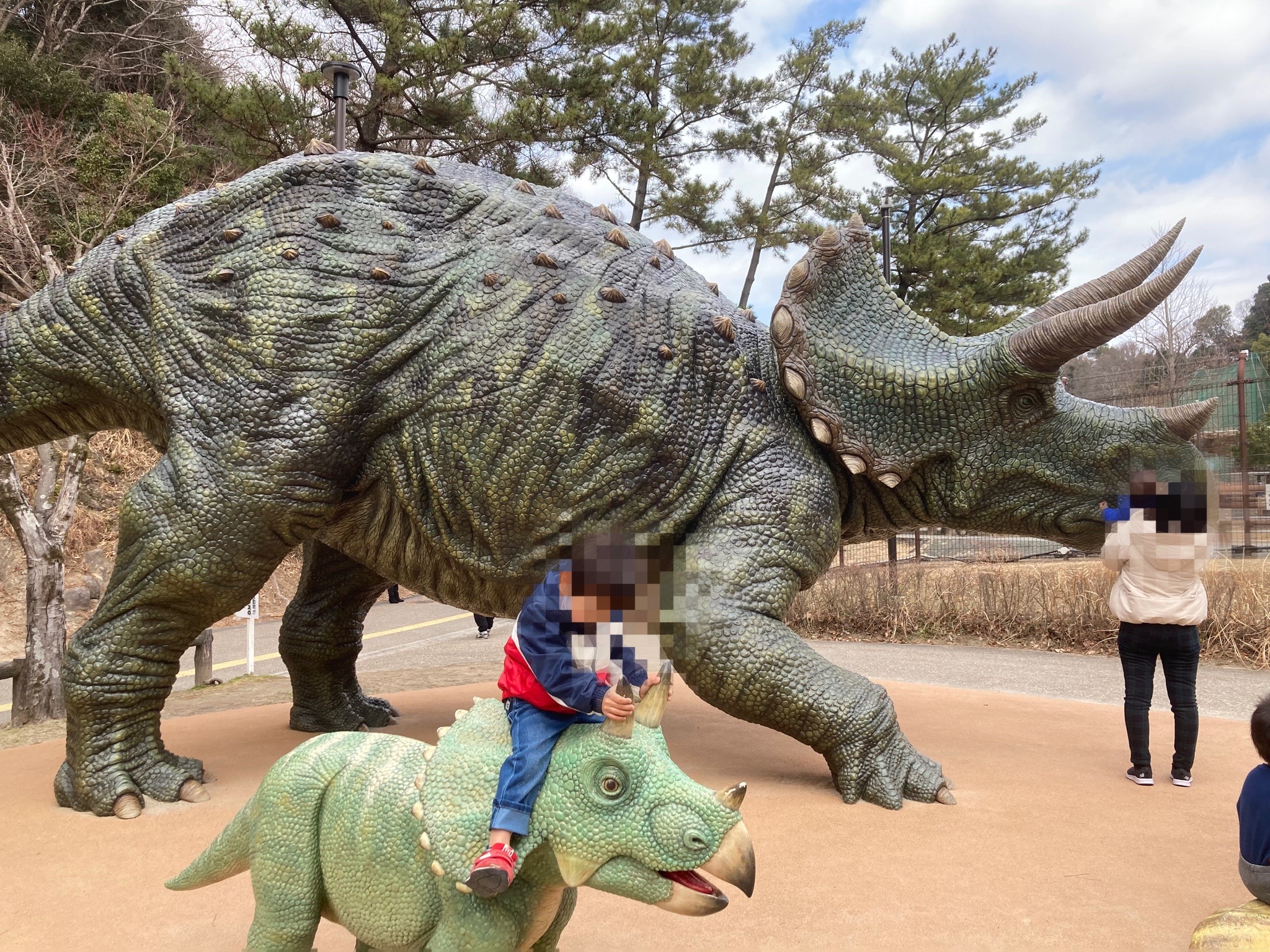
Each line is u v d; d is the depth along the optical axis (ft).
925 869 12.71
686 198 75.31
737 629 15.80
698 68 75.36
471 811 7.50
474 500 16.70
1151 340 113.70
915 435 17.10
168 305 16.81
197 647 30.71
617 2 67.87
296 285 16.40
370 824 7.98
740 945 10.61
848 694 15.78
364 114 60.85
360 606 22.08
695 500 16.58
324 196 17.06
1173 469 16.55
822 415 16.94
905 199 82.94
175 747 19.85
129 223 50.83
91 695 16.03
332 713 21.83
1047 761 17.93
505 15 58.80
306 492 16.33
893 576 41.52
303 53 57.06
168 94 69.15
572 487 16.42
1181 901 11.74
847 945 10.61
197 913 11.64
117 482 57.11
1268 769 9.87
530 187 18.44
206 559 16.14
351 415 16.51
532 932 7.91
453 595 18.42
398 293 16.58
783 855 13.24
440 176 17.71
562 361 16.29
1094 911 11.44
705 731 20.65
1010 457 17.04
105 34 77.61
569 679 7.37
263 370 16.26
